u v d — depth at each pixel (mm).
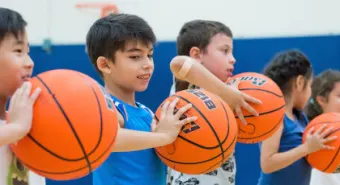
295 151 1918
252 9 3930
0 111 1233
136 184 1458
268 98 1630
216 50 1843
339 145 1876
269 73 2188
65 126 1060
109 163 1481
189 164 1371
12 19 1152
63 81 1105
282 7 3898
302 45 3744
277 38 3748
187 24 1996
